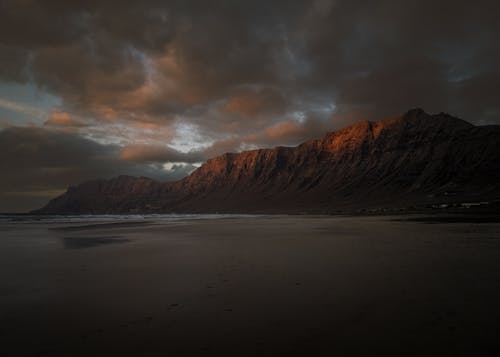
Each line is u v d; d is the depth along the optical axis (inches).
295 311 316.8
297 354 224.2
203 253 742.5
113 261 642.2
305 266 552.4
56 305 348.5
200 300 360.2
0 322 297.4
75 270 548.4
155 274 506.3
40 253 775.7
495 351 222.2
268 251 757.3
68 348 239.0
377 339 247.1
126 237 1226.6
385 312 308.7
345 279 448.8
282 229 1588.3
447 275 460.8
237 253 732.0
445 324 275.0
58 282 456.8
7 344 247.4
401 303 335.6
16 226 2171.5
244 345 240.4
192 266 573.6
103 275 503.5
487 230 1201.4
